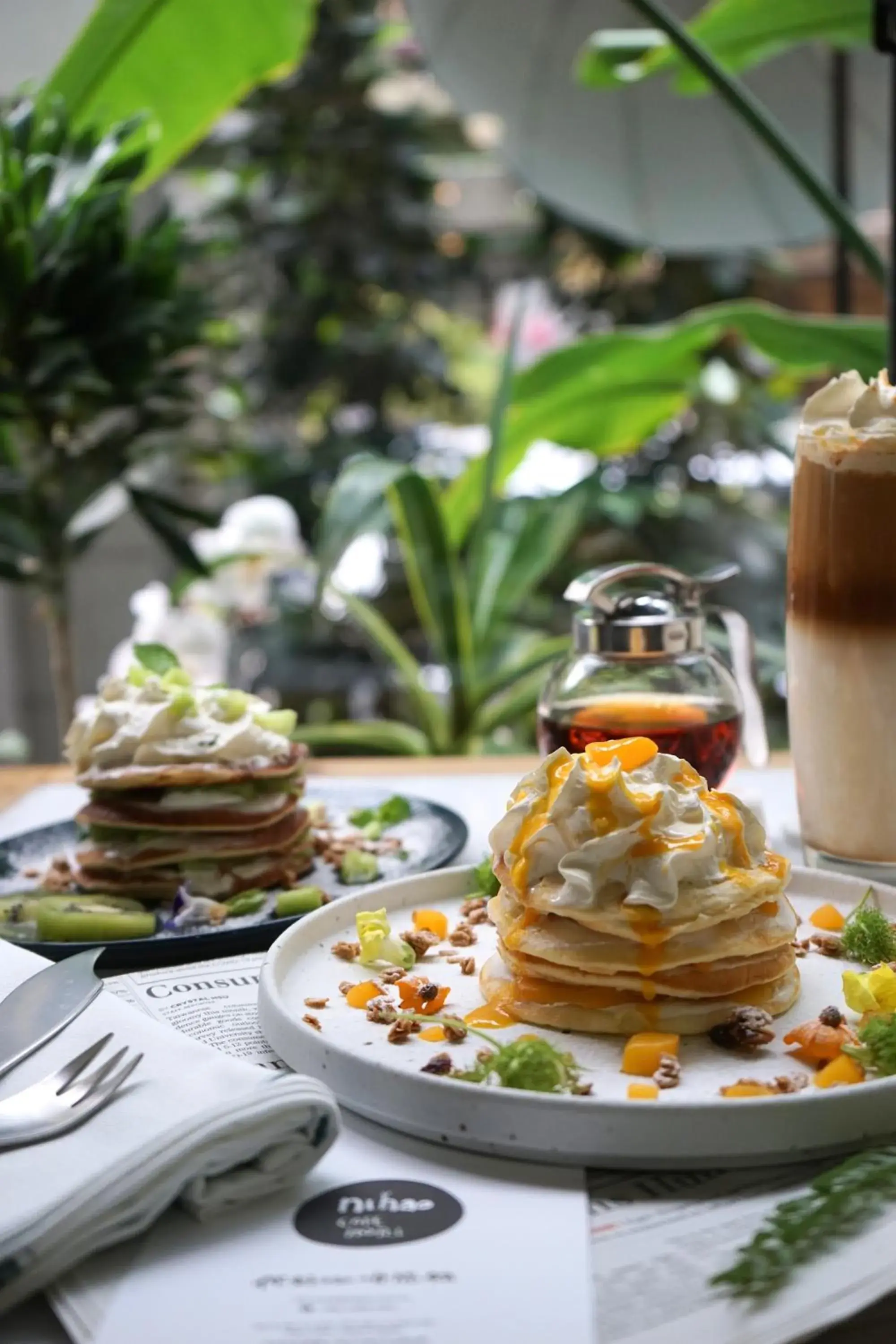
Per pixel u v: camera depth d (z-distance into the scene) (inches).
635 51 59.0
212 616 64.1
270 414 105.7
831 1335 23.2
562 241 103.2
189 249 52.8
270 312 101.9
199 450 61.3
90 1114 24.8
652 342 61.1
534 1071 25.9
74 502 52.1
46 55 65.7
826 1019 27.6
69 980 28.5
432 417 109.7
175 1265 23.2
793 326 57.9
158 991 30.5
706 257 100.3
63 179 50.5
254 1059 28.0
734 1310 22.3
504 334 89.3
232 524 64.0
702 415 95.7
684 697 35.9
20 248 47.1
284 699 96.5
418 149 102.2
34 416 49.9
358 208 100.5
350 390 103.6
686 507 92.0
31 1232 22.7
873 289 105.7
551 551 61.6
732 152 76.2
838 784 34.3
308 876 36.2
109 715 35.9
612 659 36.2
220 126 100.3
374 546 95.5
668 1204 24.4
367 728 58.8
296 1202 24.5
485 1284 22.7
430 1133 25.5
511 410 66.5
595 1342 21.8
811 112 74.4
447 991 29.1
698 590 37.3
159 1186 23.5
